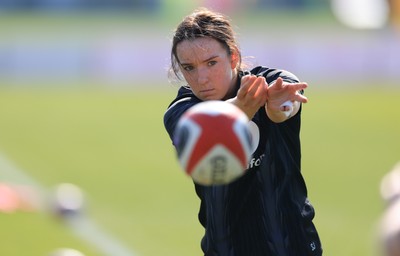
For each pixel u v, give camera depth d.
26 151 57.12
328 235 33.12
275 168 15.29
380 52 112.81
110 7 139.25
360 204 39.66
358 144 61.81
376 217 36.53
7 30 118.50
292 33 116.25
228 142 11.67
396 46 112.81
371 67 112.88
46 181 45.28
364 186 44.75
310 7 142.75
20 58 110.00
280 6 141.62
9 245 30.19
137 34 114.00
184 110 14.69
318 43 112.19
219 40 14.61
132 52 112.00
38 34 112.94
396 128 71.38
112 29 122.19
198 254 29.91
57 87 104.19
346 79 112.69
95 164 51.75
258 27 126.44
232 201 15.38
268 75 15.60
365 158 55.12
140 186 44.16
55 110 83.06
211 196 15.48
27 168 49.94
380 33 118.19
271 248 15.36
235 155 11.76
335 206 39.19
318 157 55.56
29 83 107.38
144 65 112.19
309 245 15.55
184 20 14.76
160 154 56.16
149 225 34.66
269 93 13.48
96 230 33.38
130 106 87.06
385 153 57.31
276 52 111.81
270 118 14.11
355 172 49.47
